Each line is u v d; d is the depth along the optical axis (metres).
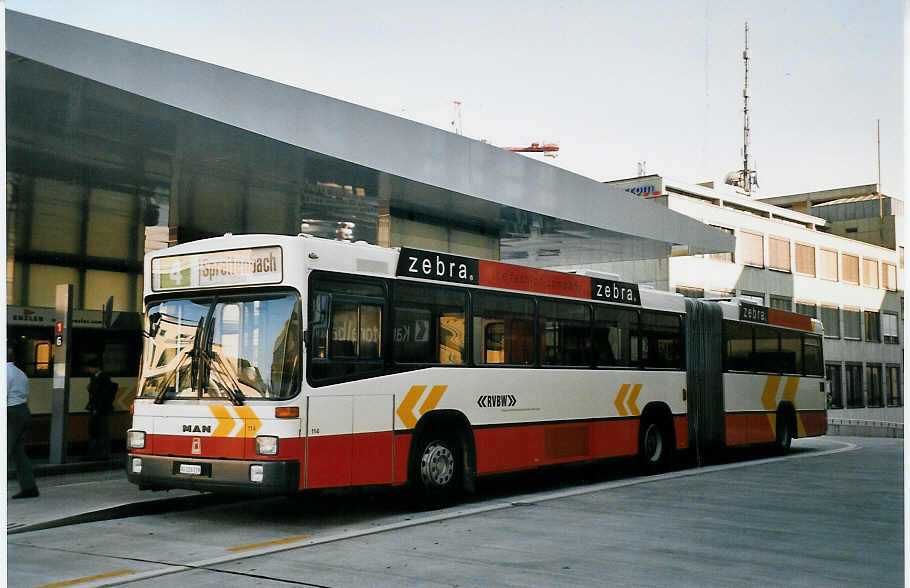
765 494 13.10
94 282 20.53
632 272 43.56
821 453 21.47
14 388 11.59
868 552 8.73
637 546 8.99
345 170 15.41
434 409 11.54
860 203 66.06
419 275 11.55
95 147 13.56
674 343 16.86
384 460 10.77
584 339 14.55
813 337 22.34
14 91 11.29
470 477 12.04
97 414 16.44
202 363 10.19
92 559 8.34
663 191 46.75
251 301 10.12
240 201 17.53
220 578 7.54
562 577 7.60
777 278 51.53
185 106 12.00
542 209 19.91
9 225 18.33
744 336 19.19
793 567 8.05
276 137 13.36
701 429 17.36
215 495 12.08
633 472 16.58
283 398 9.73
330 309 10.23
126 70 11.30
